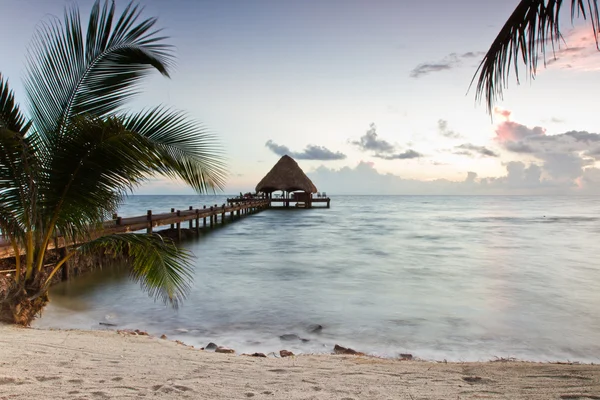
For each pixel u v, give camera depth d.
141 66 5.86
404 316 6.91
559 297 8.30
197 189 5.49
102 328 6.16
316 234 22.64
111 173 5.41
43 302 5.83
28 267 5.64
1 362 3.27
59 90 5.64
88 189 5.43
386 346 5.46
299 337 5.80
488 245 17.47
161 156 5.17
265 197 54.97
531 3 2.40
